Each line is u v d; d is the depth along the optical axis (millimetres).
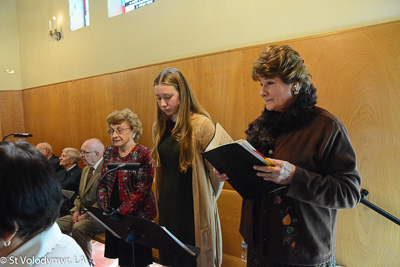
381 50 1880
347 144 1050
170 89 1496
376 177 1927
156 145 1633
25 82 4730
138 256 1808
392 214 1875
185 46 2918
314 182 1001
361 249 1977
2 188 545
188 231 1491
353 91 1985
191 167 1489
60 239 667
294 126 1104
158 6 3090
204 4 2746
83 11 3988
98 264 2477
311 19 2182
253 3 2453
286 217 1086
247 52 2438
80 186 2725
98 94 3648
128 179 1906
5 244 600
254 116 2441
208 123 1517
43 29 4355
